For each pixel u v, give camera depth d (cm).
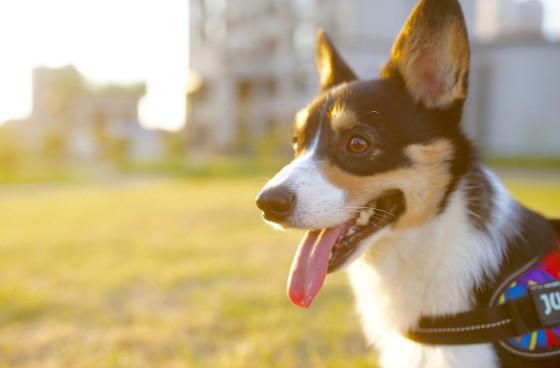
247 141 875
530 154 686
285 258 167
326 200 79
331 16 760
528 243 77
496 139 721
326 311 120
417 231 78
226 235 207
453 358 75
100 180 529
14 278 152
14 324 120
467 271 75
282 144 631
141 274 153
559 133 687
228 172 524
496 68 712
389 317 79
